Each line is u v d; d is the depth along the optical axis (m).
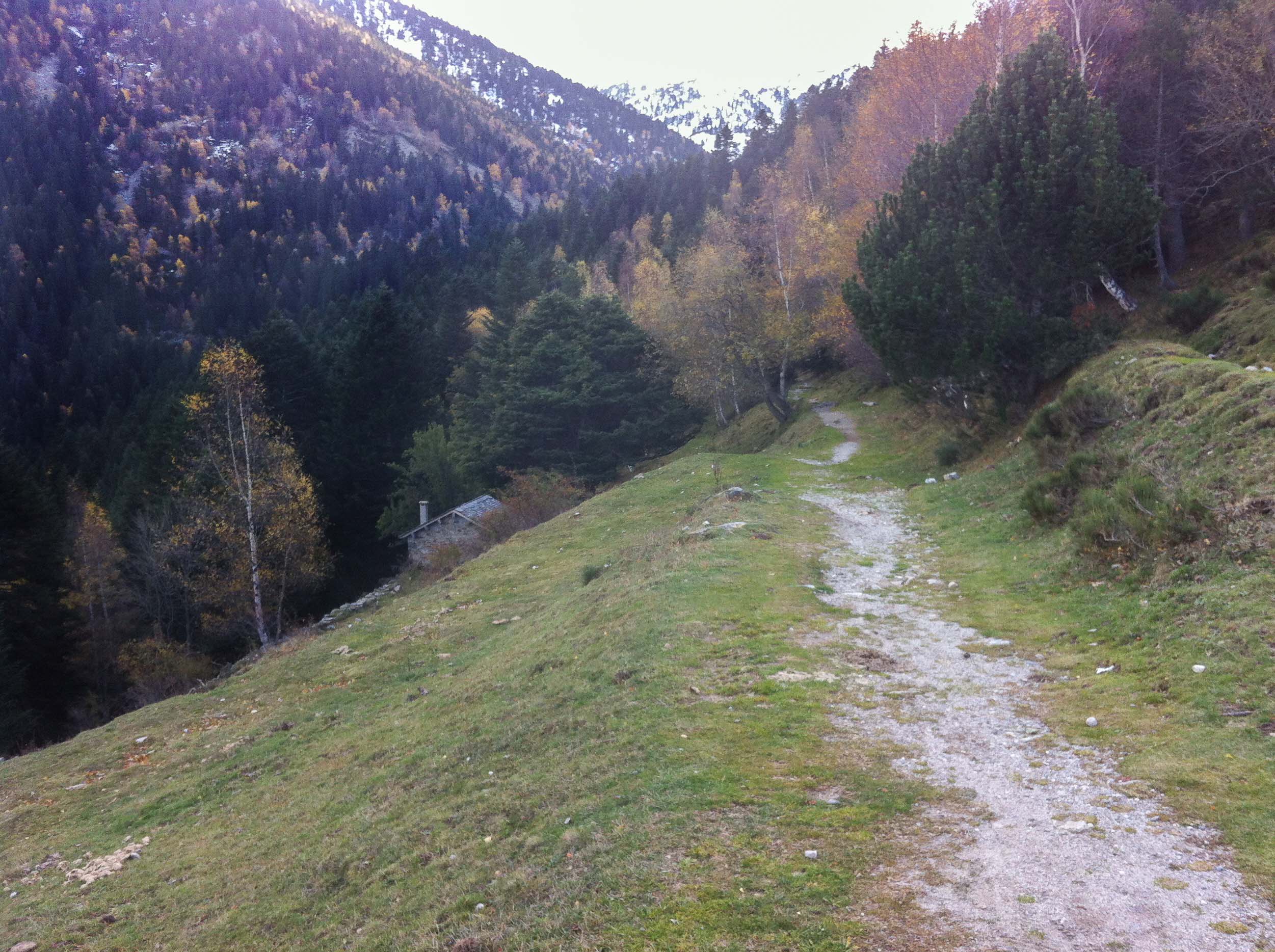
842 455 40.00
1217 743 8.46
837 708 10.80
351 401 66.25
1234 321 24.44
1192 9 35.72
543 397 59.16
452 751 13.65
